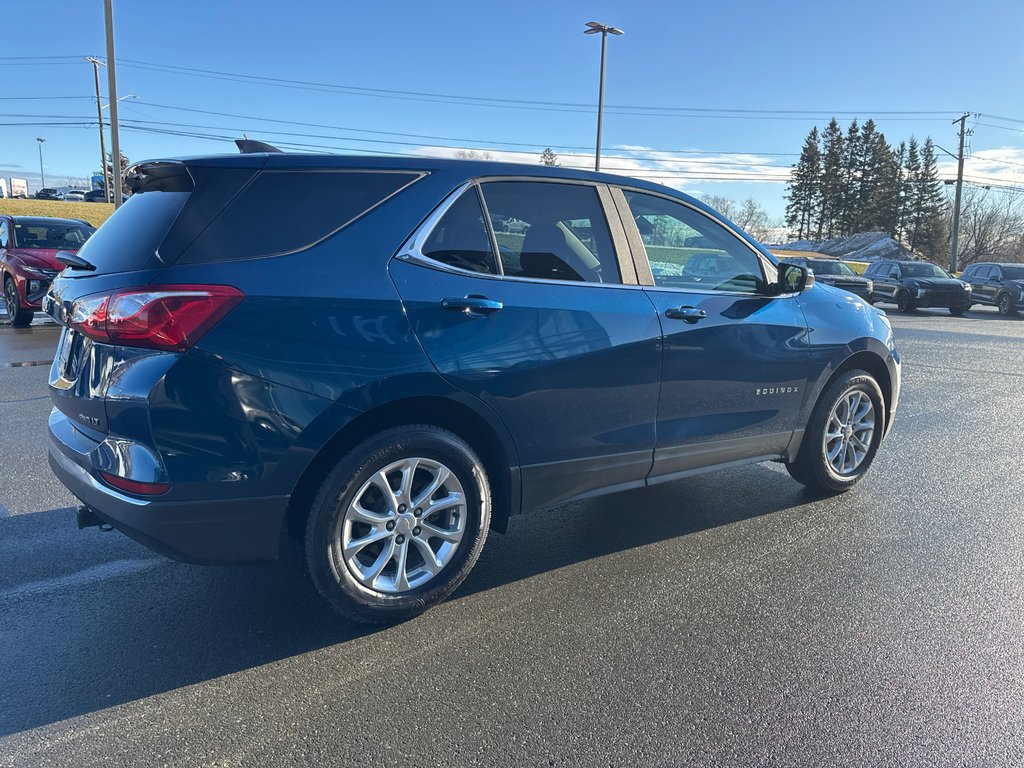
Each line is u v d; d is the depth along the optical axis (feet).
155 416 8.30
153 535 8.50
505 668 9.23
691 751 7.75
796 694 8.77
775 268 14.02
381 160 10.03
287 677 8.96
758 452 13.94
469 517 10.45
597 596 11.21
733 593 11.35
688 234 12.87
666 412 12.16
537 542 13.29
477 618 10.49
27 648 9.50
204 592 11.12
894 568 12.32
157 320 8.25
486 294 10.16
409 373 9.45
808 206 307.37
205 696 8.57
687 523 14.29
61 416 10.50
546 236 11.06
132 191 10.41
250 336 8.59
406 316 9.50
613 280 11.60
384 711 8.34
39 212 140.15
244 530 8.89
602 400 11.30
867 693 8.81
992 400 27.12
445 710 8.37
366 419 9.60
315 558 9.32
